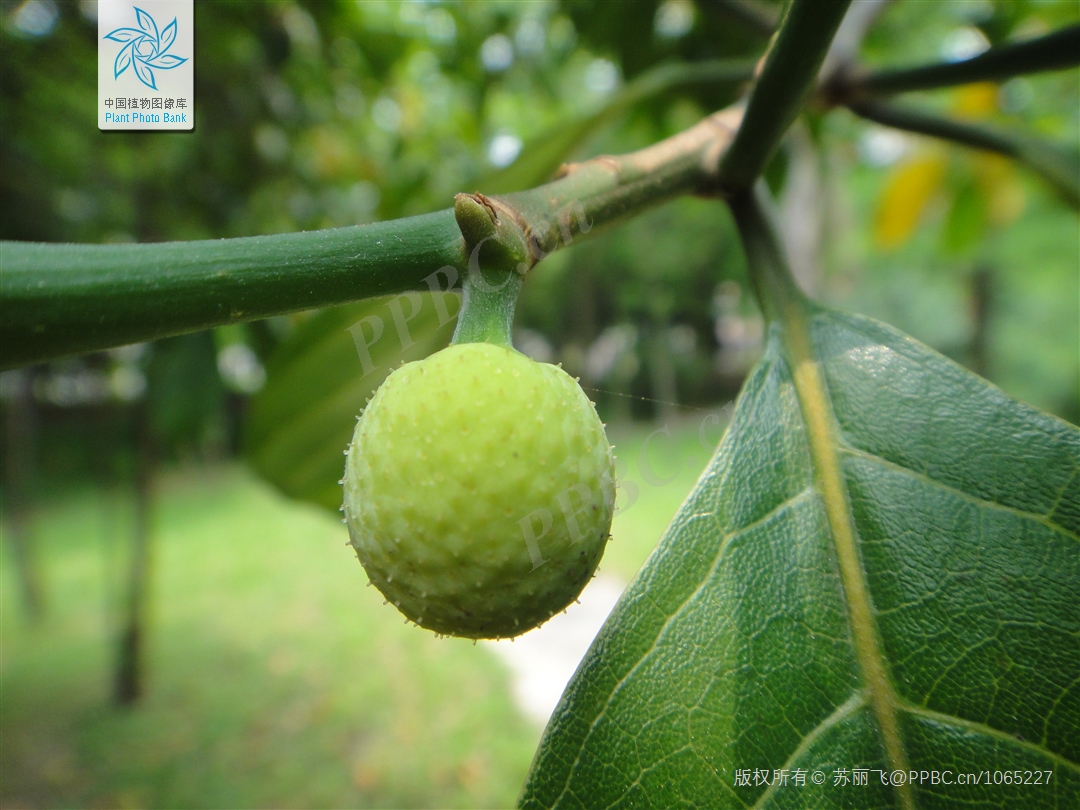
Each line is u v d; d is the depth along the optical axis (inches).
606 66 13.6
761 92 3.5
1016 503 3.3
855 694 3.1
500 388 3.1
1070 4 11.0
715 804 3.1
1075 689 3.0
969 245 15.2
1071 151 6.1
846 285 40.8
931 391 3.6
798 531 3.4
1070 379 45.6
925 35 14.5
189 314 2.6
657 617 3.4
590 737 3.2
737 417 3.7
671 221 64.6
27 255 2.5
